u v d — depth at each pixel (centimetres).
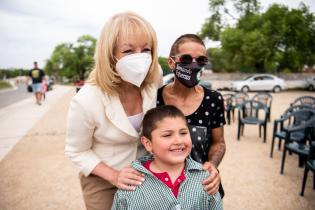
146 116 167
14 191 397
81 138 171
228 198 375
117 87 168
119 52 163
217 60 4303
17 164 506
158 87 203
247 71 3231
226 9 3089
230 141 673
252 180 434
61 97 1986
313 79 2480
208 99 190
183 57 182
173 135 156
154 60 177
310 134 459
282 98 1744
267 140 683
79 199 374
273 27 2677
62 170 477
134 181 158
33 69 1424
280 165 500
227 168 487
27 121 945
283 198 374
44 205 358
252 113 725
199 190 160
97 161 174
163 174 161
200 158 186
